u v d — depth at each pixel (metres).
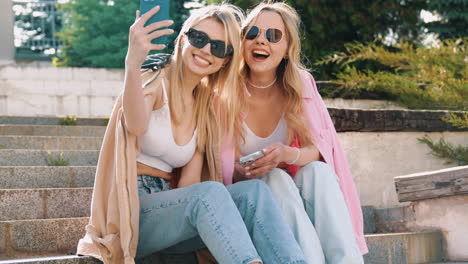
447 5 10.92
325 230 2.94
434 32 11.09
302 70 3.57
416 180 4.41
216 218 2.58
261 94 3.43
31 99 11.54
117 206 2.70
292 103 3.37
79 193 3.99
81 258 2.78
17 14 24.95
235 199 2.82
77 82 11.91
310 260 2.82
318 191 2.98
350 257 2.87
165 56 3.04
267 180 3.04
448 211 4.27
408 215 4.55
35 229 3.30
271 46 3.27
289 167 3.41
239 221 2.59
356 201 3.43
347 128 5.02
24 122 8.18
